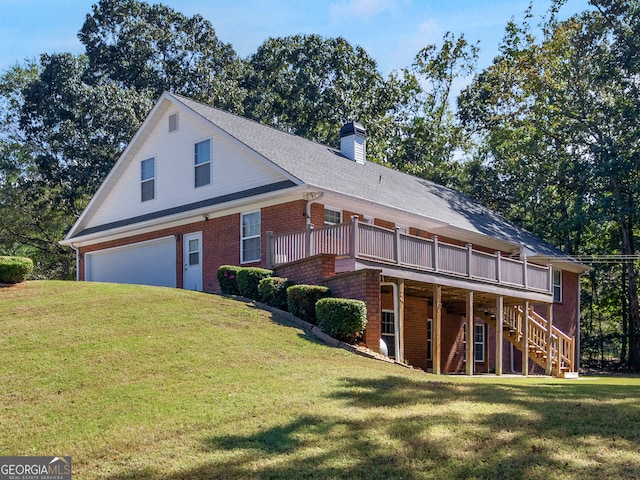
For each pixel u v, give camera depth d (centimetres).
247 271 1770
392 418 877
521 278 2239
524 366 2208
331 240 1667
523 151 3800
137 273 2447
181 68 4519
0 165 4191
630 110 3209
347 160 2550
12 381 1012
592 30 3497
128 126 3822
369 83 4672
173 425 859
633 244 3641
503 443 785
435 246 1862
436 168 4481
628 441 794
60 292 1623
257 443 798
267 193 1941
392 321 2186
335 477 701
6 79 4381
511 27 3847
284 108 4575
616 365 3828
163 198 2384
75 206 4066
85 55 4475
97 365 1087
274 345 1302
